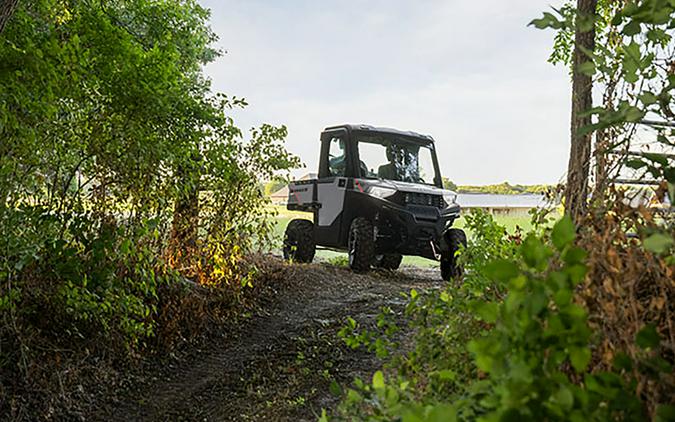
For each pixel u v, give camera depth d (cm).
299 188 1249
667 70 230
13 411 424
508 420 123
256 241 807
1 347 454
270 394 516
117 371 525
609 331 171
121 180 549
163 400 505
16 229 451
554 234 136
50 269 498
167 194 582
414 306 308
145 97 523
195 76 1045
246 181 708
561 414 124
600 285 175
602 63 204
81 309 492
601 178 262
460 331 264
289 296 830
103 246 492
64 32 573
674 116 195
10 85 419
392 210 1058
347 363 579
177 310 623
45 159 511
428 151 1206
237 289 743
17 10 534
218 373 570
